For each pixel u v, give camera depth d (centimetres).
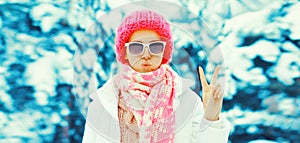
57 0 209
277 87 199
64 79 207
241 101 201
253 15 200
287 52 198
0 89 205
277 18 199
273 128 199
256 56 200
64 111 207
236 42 202
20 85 206
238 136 202
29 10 208
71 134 207
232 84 202
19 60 206
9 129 206
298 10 197
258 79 200
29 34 207
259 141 201
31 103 206
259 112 200
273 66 199
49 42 208
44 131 207
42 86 206
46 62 207
